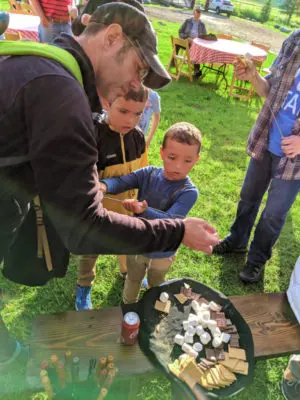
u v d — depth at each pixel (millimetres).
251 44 7098
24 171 922
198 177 3768
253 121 5582
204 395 1172
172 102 5820
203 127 5035
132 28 873
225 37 7344
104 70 921
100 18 891
